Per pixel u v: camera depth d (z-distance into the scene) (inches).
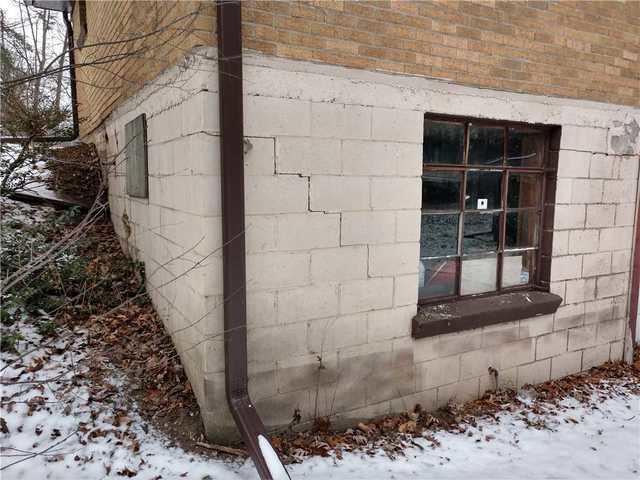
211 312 117.1
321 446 128.4
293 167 122.6
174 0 126.2
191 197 121.9
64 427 119.9
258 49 115.2
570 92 172.6
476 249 169.0
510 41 155.4
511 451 139.1
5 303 162.1
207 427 120.3
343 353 136.4
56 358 146.5
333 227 130.4
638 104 193.9
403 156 139.3
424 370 152.4
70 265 193.6
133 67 182.9
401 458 128.5
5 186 254.4
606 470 134.8
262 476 103.8
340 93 127.1
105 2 230.4
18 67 177.5
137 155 183.9
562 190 177.6
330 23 123.7
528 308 169.8
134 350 154.8
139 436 121.0
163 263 159.5
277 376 127.3
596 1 174.4
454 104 146.8
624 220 198.7
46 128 272.1
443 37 142.0
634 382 193.5
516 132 172.1
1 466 106.1
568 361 191.2
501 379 171.8
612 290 200.4
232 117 110.5
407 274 144.5
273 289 124.0
